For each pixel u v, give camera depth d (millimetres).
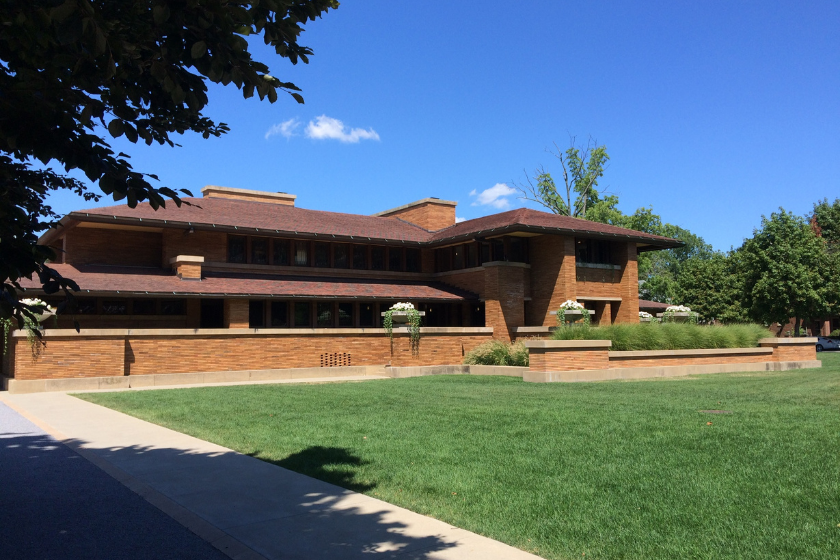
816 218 60656
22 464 8523
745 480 6723
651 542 5012
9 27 3312
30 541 5375
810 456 7703
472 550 4953
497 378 22141
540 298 30125
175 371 22031
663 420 10594
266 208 32219
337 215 35031
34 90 3381
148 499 6680
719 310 52219
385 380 22047
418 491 6676
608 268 31297
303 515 5965
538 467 7520
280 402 14555
